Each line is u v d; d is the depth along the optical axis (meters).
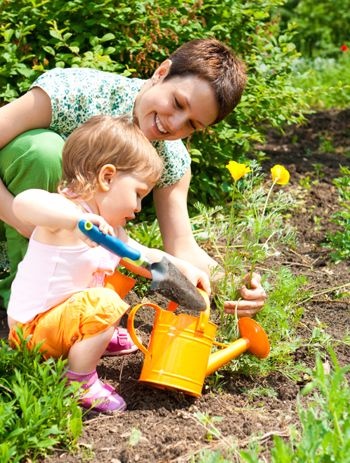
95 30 4.46
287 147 6.62
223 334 3.26
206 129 4.73
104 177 2.76
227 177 5.04
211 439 2.62
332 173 5.96
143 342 3.30
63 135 3.29
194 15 4.75
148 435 2.64
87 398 2.76
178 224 3.47
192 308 2.77
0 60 4.22
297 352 3.37
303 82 8.35
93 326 2.69
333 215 4.83
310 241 4.74
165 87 3.06
